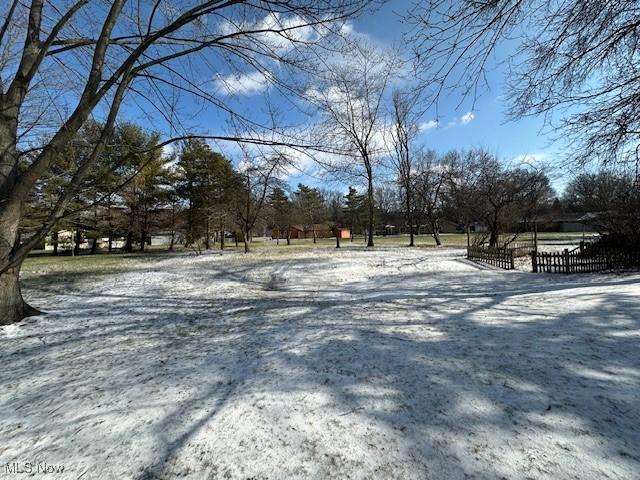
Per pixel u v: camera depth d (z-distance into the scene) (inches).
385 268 557.9
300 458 84.9
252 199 1099.9
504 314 214.1
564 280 374.0
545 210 1208.8
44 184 765.3
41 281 504.7
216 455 88.0
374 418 100.3
